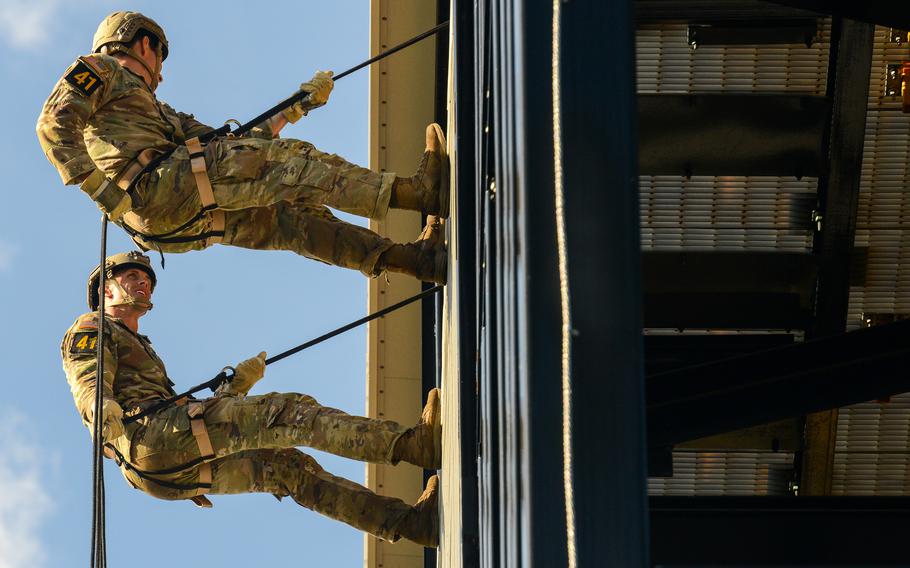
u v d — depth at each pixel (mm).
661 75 13438
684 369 9344
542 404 4551
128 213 11875
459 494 8516
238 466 12625
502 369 5949
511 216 5242
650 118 13469
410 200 11352
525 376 4590
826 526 5871
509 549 5531
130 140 11750
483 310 7461
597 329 4328
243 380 12477
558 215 4453
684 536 6074
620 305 4340
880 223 13578
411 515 12734
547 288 4582
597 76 4445
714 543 5945
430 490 12836
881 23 8016
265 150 11469
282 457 12789
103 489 11797
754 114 13344
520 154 4668
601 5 4480
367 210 11273
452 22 10391
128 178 11609
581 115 4434
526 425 4566
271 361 12680
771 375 9250
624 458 4285
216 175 11414
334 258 12047
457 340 8836
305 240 12031
